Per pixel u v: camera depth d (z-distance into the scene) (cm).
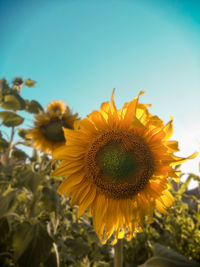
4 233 45
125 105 30
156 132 30
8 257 45
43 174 54
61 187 32
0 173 58
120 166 31
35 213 45
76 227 57
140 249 52
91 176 32
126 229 32
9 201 45
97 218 31
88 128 32
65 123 71
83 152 33
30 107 82
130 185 30
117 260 29
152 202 29
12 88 90
